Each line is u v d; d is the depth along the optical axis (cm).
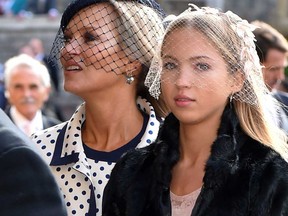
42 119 927
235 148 452
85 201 536
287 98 796
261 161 448
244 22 468
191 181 460
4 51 2686
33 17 2809
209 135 462
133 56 540
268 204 438
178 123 472
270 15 2681
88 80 536
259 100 462
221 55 459
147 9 547
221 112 462
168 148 469
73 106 2131
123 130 550
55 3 2919
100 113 546
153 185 464
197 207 446
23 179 363
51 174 371
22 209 362
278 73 798
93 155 546
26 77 910
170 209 458
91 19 536
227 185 444
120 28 538
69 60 537
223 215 439
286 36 2631
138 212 466
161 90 484
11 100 920
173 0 1498
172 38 465
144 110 562
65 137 552
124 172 477
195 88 456
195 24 462
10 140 367
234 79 462
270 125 464
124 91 547
